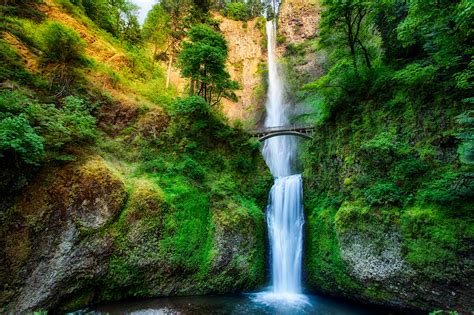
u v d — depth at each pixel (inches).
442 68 433.7
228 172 670.5
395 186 425.4
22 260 337.4
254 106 1608.0
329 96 661.3
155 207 479.8
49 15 738.8
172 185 541.3
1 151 340.5
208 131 705.0
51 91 523.5
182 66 821.9
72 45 565.9
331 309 442.6
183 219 506.9
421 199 380.8
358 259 434.6
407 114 461.7
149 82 914.1
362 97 576.1
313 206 607.2
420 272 356.2
